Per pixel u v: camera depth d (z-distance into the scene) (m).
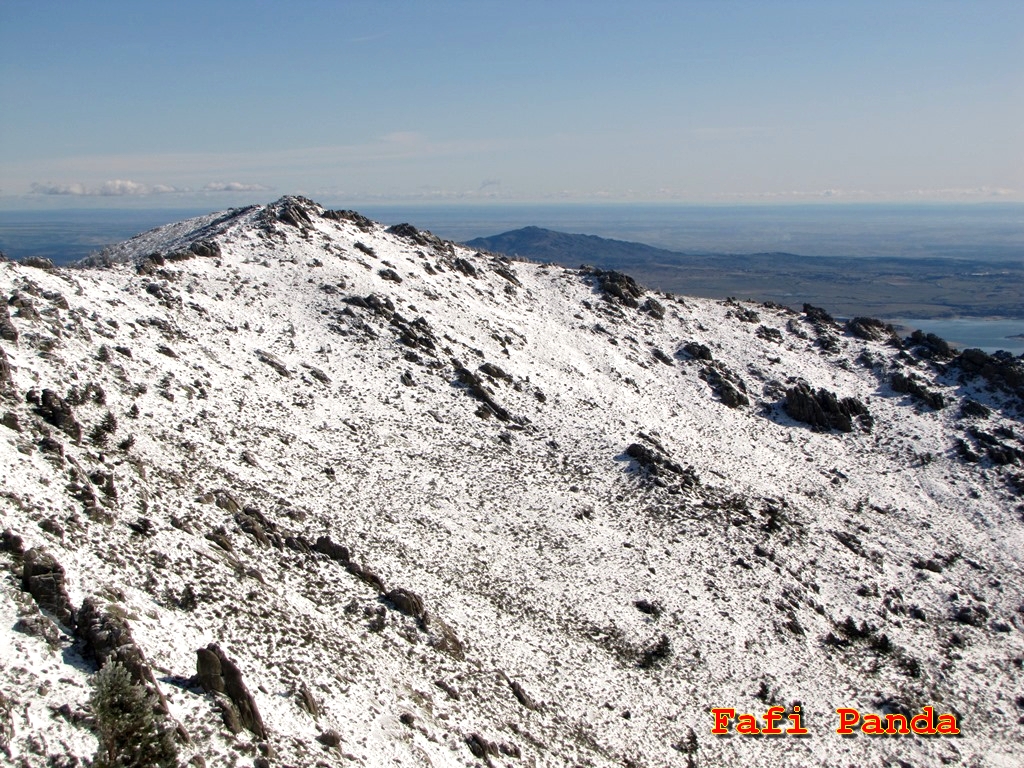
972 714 43.38
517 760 26.78
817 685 42.19
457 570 40.91
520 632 37.44
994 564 62.03
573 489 54.75
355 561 35.72
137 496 30.16
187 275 65.94
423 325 71.69
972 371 94.38
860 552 57.78
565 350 83.50
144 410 40.00
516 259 119.31
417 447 53.72
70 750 16.75
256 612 26.50
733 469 67.31
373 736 23.45
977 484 73.62
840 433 81.88
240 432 44.59
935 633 50.47
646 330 97.69
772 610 47.00
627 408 73.12
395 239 100.44
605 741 32.09
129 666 19.45
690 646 41.91
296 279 73.81
